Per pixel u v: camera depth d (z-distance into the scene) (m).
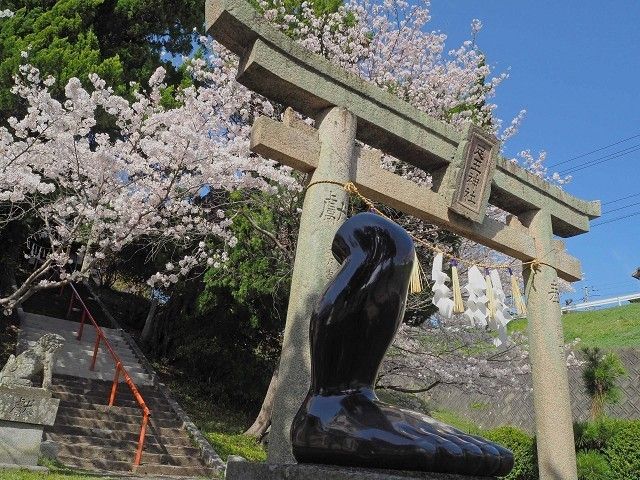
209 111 11.33
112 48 17.50
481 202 7.52
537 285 8.42
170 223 13.13
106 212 10.45
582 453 10.32
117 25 17.70
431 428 2.61
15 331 16.41
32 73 11.56
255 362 17.44
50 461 9.48
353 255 2.98
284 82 6.03
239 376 16.97
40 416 8.88
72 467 9.65
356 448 2.55
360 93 6.52
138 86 15.24
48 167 10.56
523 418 19.16
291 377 5.04
